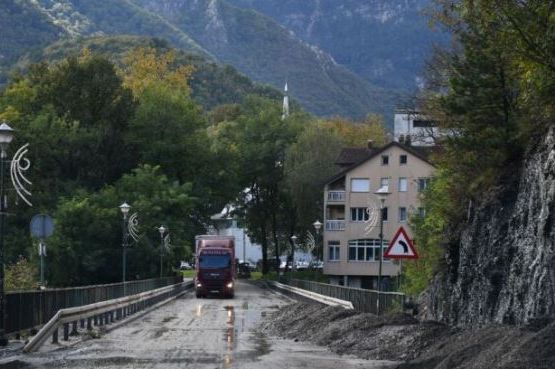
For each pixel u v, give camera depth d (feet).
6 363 91.15
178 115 434.30
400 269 232.12
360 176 444.14
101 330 145.28
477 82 141.59
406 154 435.12
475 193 144.66
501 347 73.26
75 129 377.91
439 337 103.24
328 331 125.29
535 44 82.89
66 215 332.60
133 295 202.08
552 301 102.73
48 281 328.70
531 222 116.16
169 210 377.91
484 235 134.62
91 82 412.98
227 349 112.06
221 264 314.55
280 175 535.60
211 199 456.45
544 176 110.63
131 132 419.74
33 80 431.84
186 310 222.48
